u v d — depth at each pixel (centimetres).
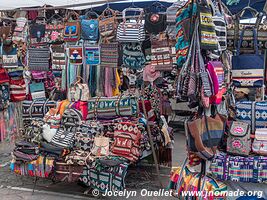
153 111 494
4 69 534
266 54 340
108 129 446
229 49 341
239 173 321
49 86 582
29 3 561
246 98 369
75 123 440
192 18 306
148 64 420
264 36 328
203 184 330
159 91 522
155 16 400
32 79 559
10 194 433
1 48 508
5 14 609
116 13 477
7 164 547
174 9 388
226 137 340
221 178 326
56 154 417
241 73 328
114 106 451
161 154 516
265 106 332
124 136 421
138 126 434
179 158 594
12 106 576
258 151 324
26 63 502
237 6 589
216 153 332
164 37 403
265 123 330
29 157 420
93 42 441
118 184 391
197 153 327
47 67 474
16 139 575
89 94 476
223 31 320
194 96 309
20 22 487
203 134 324
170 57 404
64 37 447
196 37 304
